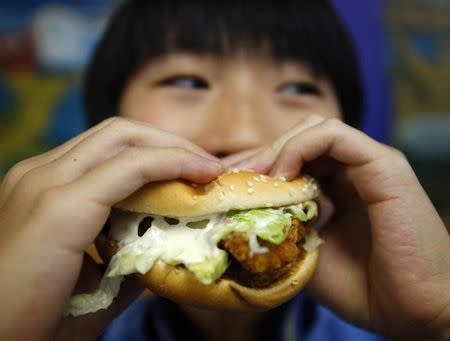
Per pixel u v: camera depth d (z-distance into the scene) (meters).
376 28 0.58
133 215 0.18
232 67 0.30
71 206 0.15
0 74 0.56
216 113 0.30
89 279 0.19
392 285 0.19
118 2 0.57
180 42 0.30
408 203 0.19
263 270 0.16
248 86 0.30
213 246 0.16
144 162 0.16
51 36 0.57
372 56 0.58
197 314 0.31
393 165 0.19
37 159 0.18
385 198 0.19
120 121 0.18
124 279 0.19
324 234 0.23
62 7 0.57
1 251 0.15
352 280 0.22
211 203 0.16
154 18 0.30
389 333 0.21
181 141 0.18
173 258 0.16
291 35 0.30
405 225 0.19
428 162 0.64
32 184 0.16
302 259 0.19
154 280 0.16
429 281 0.19
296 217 0.18
